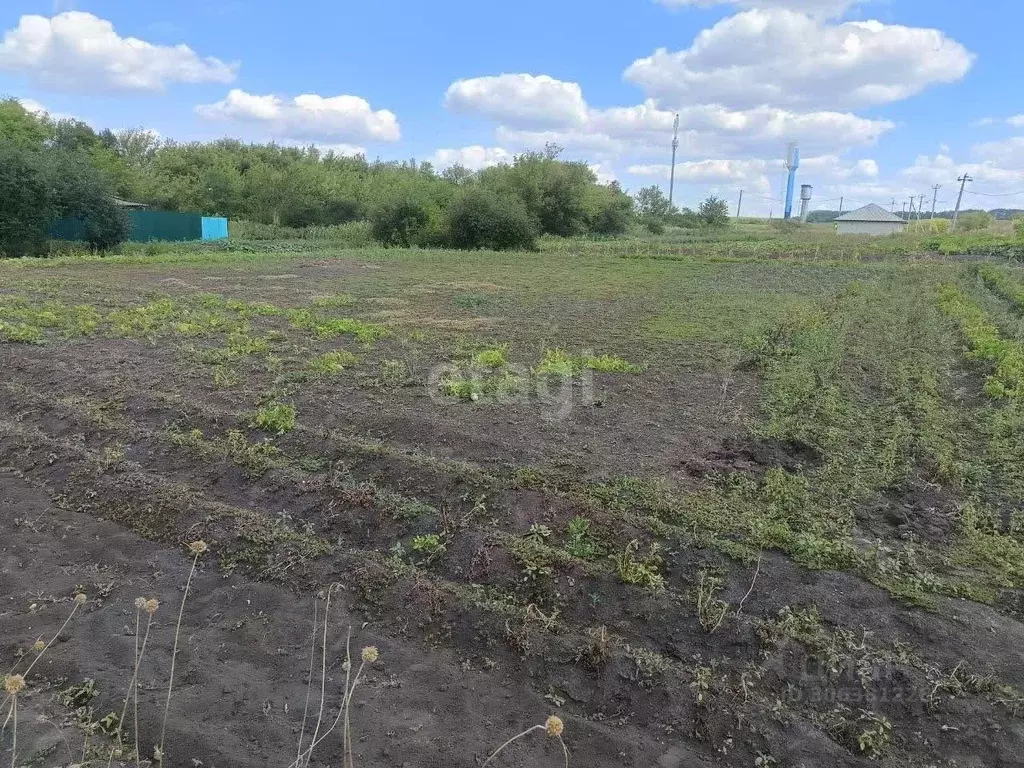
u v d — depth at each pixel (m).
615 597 4.45
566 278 22.06
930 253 32.47
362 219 50.00
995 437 7.14
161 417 7.18
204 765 3.27
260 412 6.97
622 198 53.41
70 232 29.03
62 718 3.52
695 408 8.00
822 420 7.59
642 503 5.43
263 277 20.53
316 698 3.74
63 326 11.59
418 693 3.79
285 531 5.16
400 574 4.66
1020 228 42.06
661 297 17.62
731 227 69.75
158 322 12.12
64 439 6.76
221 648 4.11
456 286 19.36
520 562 4.70
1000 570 4.80
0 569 4.84
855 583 4.57
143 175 48.03
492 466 6.07
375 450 6.13
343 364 9.47
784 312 14.66
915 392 8.79
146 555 5.05
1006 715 3.56
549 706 3.75
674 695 3.75
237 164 57.19
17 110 43.16
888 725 3.57
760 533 5.01
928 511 5.67
